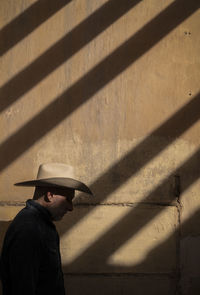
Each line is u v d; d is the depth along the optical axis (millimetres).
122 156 4824
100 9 4812
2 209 4727
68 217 4785
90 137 4805
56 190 3162
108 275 4801
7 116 4750
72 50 4789
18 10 4762
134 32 4832
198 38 4871
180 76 4863
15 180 4750
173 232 4852
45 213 3119
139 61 4836
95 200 4801
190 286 4859
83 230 4789
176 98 4863
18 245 2844
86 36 4801
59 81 4781
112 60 4820
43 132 4770
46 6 4781
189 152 4863
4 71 4746
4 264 2969
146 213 4836
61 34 4785
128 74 4828
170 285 4848
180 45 4863
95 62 4805
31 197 4758
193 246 4863
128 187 4824
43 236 2984
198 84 4867
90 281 4789
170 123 4855
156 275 4836
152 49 4848
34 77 4766
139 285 4820
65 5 4793
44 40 4773
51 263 3016
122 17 4828
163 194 4848
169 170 4855
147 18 4848
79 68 4797
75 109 4793
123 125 4824
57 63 4781
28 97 4762
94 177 4805
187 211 4863
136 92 4836
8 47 4750
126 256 4816
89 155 4805
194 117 4863
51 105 4777
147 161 4840
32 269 2834
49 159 4777
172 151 4855
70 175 3232
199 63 4867
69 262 4777
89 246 4793
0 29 4742
